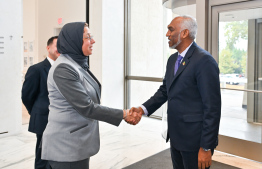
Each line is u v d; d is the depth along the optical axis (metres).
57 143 1.68
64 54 1.77
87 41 1.75
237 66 3.33
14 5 4.62
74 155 1.68
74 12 6.34
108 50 6.05
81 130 1.72
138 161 3.45
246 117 3.33
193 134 1.86
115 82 6.26
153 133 4.86
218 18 3.42
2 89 4.56
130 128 5.22
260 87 3.18
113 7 6.05
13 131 4.73
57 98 1.69
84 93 1.67
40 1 7.34
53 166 1.71
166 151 3.85
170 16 3.92
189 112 1.86
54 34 6.96
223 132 3.57
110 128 5.23
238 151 3.45
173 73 1.98
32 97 2.56
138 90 6.34
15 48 4.68
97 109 1.71
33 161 3.49
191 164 1.94
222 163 3.27
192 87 1.84
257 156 3.29
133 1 6.27
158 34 5.89
